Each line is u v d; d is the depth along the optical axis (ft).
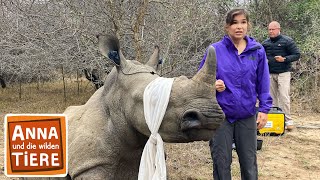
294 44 28.53
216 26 32.71
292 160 23.00
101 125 9.90
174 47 27.14
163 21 26.04
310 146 25.88
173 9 24.85
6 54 35.27
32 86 53.47
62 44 30.71
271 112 27.53
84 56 30.22
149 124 8.55
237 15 13.05
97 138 9.73
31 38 31.12
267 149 24.86
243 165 14.01
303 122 32.86
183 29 27.04
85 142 9.71
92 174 9.57
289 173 20.90
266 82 13.66
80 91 48.11
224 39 13.46
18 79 47.78
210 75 8.09
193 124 8.02
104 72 30.17
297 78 41.32
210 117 8.03
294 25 51.47
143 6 22.29
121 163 9.84
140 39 23.36
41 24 31.96
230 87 13.25
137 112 9.02
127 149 9.70
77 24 27.61
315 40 43.50
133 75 9.48
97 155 9.65
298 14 50.65
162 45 25.54
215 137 13.76
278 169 21.45
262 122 13.66
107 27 26.94
